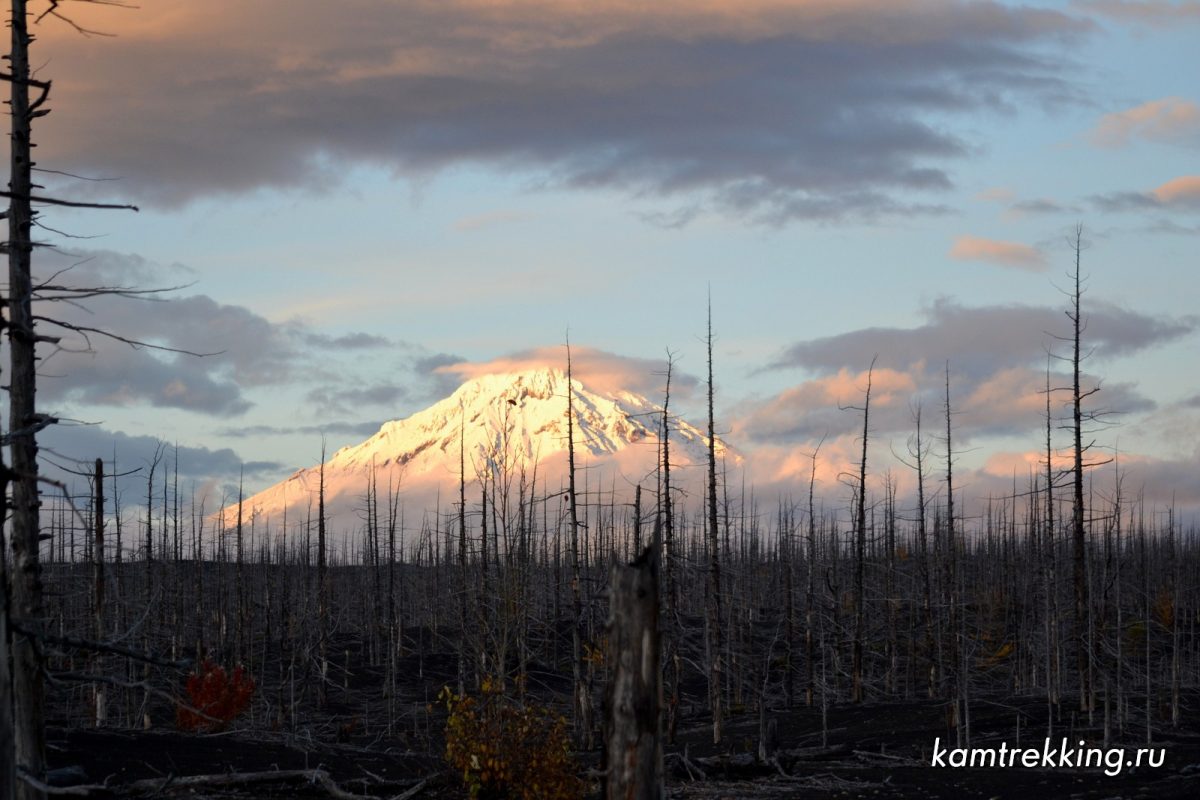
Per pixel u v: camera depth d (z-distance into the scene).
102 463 31.70
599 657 34.19
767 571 89.94
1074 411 38.41
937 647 50.72
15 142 13.42
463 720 23.78
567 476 42.59
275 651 69.00
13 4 13.65
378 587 71.38
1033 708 42.97
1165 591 71.00
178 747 27.81
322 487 55.22
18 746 12.45
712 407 41.25
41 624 12.60
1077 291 38.34
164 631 46.78
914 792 27.34
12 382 13.06
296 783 24.08
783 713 47.62
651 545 12.21
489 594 40.16
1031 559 60.38
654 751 11.90
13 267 12.98
